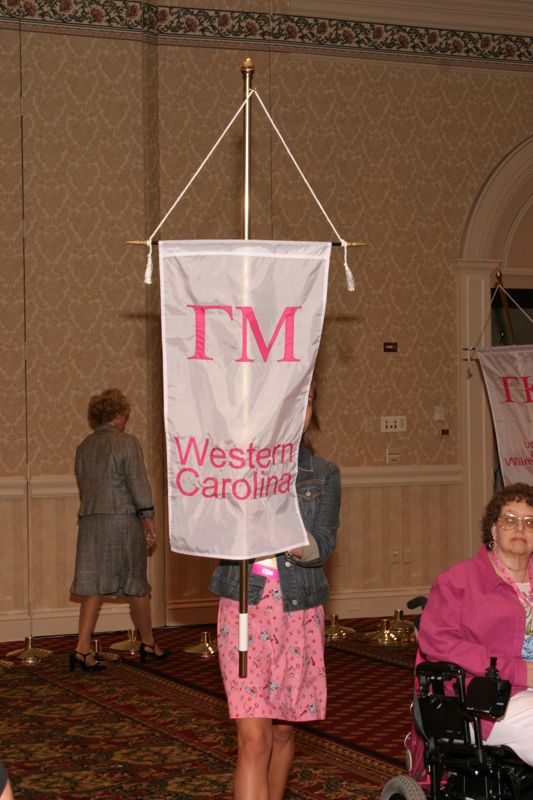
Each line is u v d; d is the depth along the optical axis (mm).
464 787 3432
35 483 8633
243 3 9219
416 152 9688
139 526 7367
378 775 4945
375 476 9492
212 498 3346
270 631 3568
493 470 9836
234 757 5227
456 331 9766
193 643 8289
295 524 3441
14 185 8625
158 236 8984
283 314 3352
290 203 9344
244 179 3426
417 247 9672
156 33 9016
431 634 3613
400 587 9578
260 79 9273
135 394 8836
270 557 3613
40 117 8680
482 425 9766
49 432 8680
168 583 9016
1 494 8555
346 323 9461
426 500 9656
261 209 9266
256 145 9250
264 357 3340
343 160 9492
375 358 9523
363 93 9547
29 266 8648
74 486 8711
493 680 3311
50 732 5727
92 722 5926
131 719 5988
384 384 9547
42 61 8688
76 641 8438
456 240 9781
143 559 7426
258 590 3574
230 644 3586
